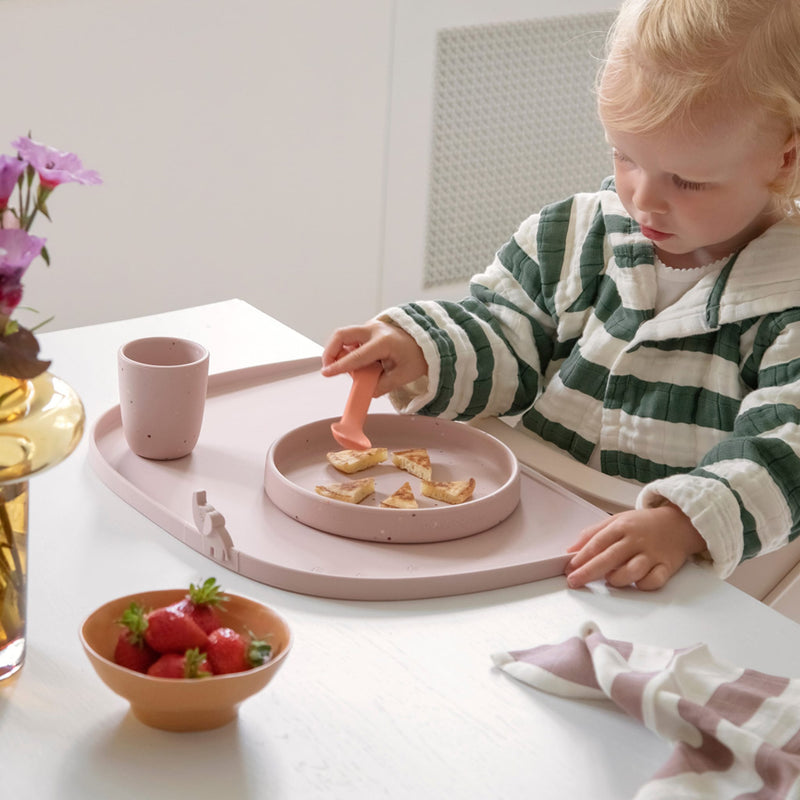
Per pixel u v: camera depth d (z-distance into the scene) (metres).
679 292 1.14
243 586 0.84
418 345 1.12
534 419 1.21
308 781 0.66
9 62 1.92
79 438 0.72
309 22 2.16
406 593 0.83
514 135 2.46
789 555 1.11
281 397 1.15
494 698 0.73
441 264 2.51
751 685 0.73
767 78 0.98
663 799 0.64
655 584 0.86
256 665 0.68
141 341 1.01
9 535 0.70
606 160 2.60
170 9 2.02
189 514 0.92
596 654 0.73
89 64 1.99
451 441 1.07
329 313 2.44
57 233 2.07
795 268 1.06
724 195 1.03
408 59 2.28
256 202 2.25
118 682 0.66
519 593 0.85
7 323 0.64
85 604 0.80
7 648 0.72
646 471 1.13
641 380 1.14
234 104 2.15
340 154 2.30
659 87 0.99
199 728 0.69
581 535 0.90
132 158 2.09
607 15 2.46
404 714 0.71
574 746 0.70
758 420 1.00
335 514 0.90
